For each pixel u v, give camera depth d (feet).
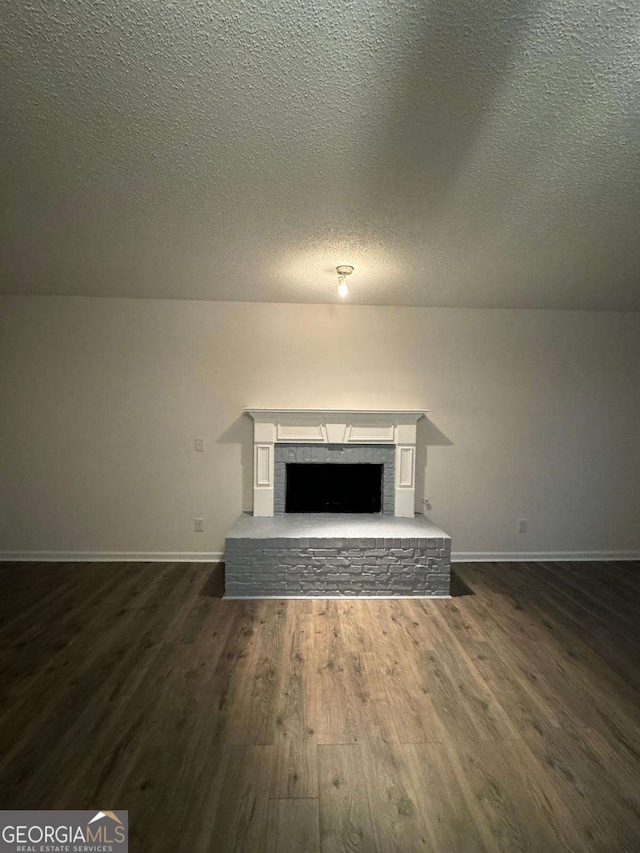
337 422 12.54
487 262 9.31
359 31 3.80
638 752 5.60
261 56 4.05
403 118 4.87
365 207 6.97
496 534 13.16
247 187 6.39
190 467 12.78
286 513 12.84
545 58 4.04
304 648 8.09
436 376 13.03
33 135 5.25
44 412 12.44
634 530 13.16
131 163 5.82
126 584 11.02
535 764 5.38
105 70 4.24
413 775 5.19
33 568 12.01
